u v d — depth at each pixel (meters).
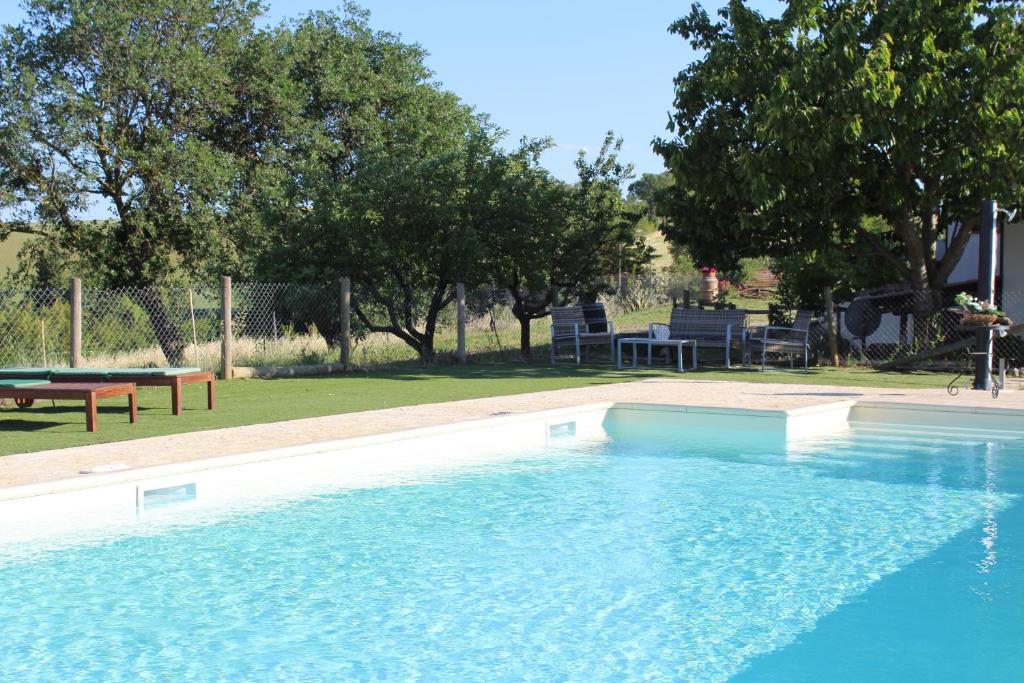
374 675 3.97
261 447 7.75
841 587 5.09
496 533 6.22
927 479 7.85
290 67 24.69
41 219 20.00
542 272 18.38
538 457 8.91
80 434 8.76
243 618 4.68
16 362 15.64
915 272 16.14
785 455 8.96
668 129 16.23
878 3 14.26
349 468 8.16
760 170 14.27
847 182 15.45
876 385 12.89
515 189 17.70
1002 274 17.45
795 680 3.89
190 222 20.22
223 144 23.52
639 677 3.93
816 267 19.22
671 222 17.28
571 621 4.62
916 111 13.49
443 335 19.83
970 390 11.80
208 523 6.45
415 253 17.64
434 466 8.45
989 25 13.80
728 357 15.97
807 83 13.74
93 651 4.25
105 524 6.43
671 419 10.53
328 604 4.88
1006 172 13.70
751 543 5.95
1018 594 4.96
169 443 8.02
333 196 17.36
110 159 20.33
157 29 20.94
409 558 5.68
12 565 5.54
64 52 19.84
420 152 21.25
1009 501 7.04
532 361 18.31
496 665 4.07
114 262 20.97
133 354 17.41
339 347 17.77
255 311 18.17
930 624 4.53
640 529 6.30
